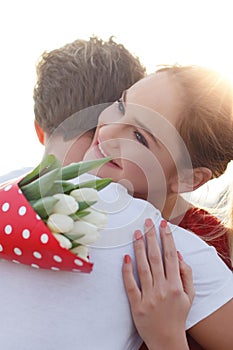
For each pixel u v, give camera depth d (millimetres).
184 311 1255
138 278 1270
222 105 1505
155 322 1245
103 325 1227
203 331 1306
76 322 1209
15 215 1138
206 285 1294
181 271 1276
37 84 1707
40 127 1705
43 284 1212
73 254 1114
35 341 1196
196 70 1493
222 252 1665
